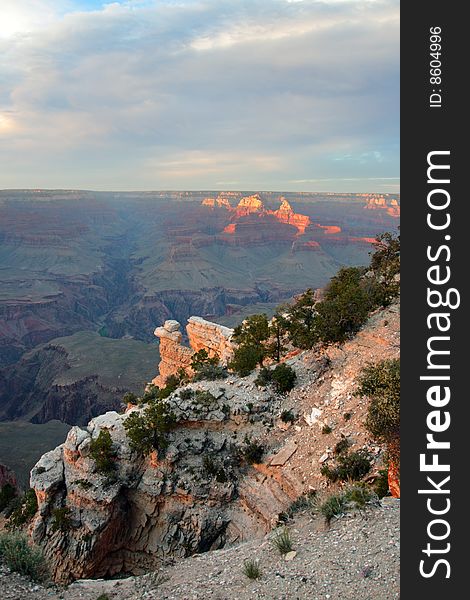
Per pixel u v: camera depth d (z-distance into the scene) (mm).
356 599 14875
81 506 41000
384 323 46469
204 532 39531
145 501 41656
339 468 33906
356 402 39031
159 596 17375
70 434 43719
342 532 18781
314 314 55125
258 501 38500
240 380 48562
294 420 42375
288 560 17922
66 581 39375
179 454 41688
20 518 52594
